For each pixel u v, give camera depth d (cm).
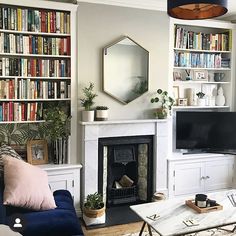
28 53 320
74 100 338
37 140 338
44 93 330
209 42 411
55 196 270
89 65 342
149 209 250
